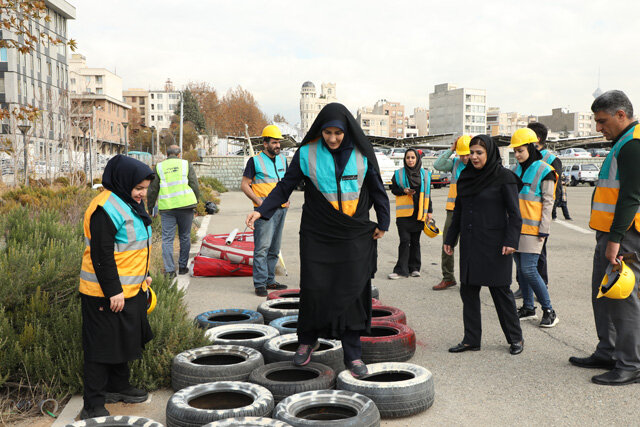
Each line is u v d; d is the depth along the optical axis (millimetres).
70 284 5031
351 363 4125
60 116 23016
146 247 3752
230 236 8672
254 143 43688
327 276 4023
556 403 4039
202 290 7711
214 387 3791
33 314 4562
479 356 5074
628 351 4379
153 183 8234
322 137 4070
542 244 5918
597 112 4387
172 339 4562
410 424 3736
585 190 35812
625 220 4207
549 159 6738
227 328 5109
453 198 7879
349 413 3604
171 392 4277
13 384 4113
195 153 60875
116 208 3547
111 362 3625
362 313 4078
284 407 3490
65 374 4207
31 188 13500
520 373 4641
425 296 7445
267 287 7770
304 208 4125
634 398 4098
